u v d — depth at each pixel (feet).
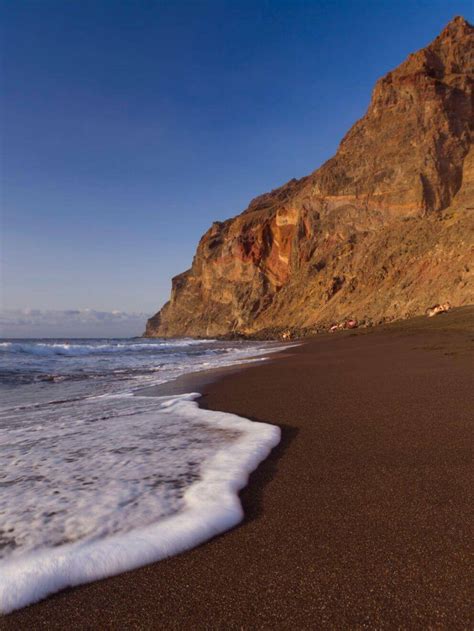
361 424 15.52
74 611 6.15
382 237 174.60
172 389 28.68
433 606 5.84
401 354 39.73
